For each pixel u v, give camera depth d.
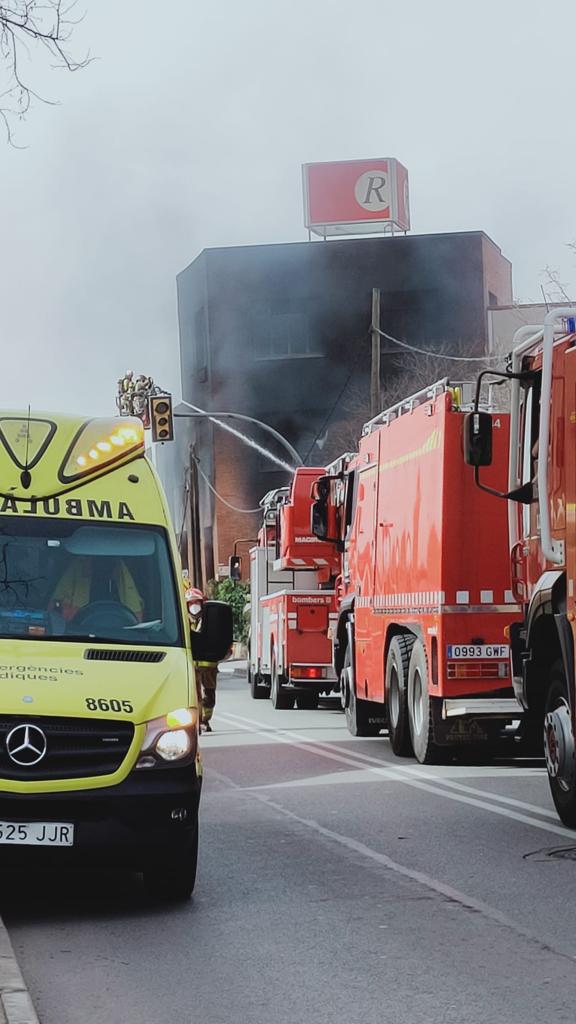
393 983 7.00
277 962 7.47
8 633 8.97
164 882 8.84
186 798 8.41
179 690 8.61
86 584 9.31
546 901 8.84
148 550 9.52
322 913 8.61
